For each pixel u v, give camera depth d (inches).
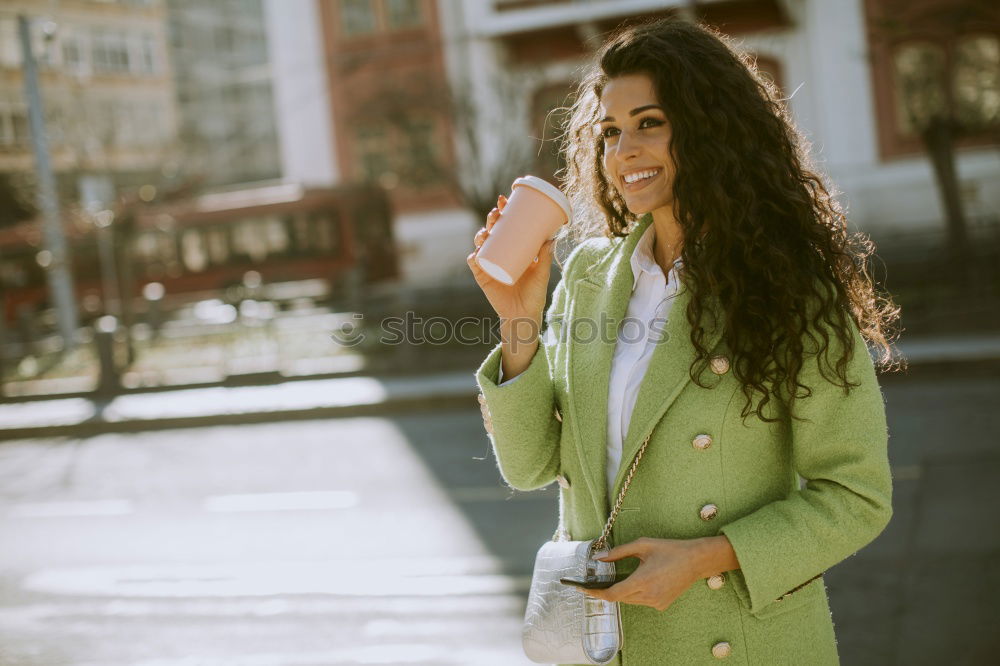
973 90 649.0
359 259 1007.6
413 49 1007.6
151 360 631.2
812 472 63.7
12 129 1147.3
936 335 492.1
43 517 319.0
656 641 65.1
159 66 1525.6
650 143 65.6
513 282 63.1
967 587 187.9
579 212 81.7
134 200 850.8
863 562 207.3
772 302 61.8
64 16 1366.9
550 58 911.7
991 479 261.9
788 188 64.7
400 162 888.3
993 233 657.0
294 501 309.3
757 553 60.1
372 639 188.1
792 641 64.4
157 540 275.1
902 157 904.3
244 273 1041.5
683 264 64.5
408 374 545.0
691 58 64.7
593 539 67.5
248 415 490.6
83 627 206.8
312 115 1056.2
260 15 1998.0
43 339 812.6
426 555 238.1
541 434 69.3
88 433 507.8
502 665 172.1
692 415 63.3
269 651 185.9
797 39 922.1
